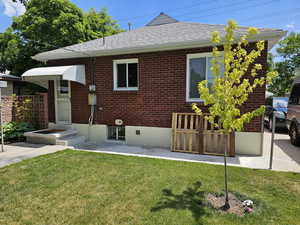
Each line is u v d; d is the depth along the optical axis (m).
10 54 13.38
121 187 3.35
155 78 6.55
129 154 5.62
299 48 16.45
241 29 5.91
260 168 4.41
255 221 2.40
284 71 17.31
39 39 12.77
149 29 8.80
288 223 2.37
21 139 7.64
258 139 5.57
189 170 4.19
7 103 8.40
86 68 7.52
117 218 2.47
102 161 4.83
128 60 6.94
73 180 3.64
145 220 2.42
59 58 7.89
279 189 3.28
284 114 9.45
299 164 4.73
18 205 2.79
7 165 4.49
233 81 2.78
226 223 2.36
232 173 4.02
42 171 4.11
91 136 7.63
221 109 2.78
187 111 6.18
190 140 5.86
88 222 2.39
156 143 6.69
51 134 6.78
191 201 2.88
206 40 5.54
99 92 7.41
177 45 5.91
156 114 6.63
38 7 12.54
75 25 12.38
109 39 8.48
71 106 7.89
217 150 5.61
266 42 5.30
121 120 7.13
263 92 5.40
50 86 8.23
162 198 2.96
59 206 2.76
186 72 6.15
